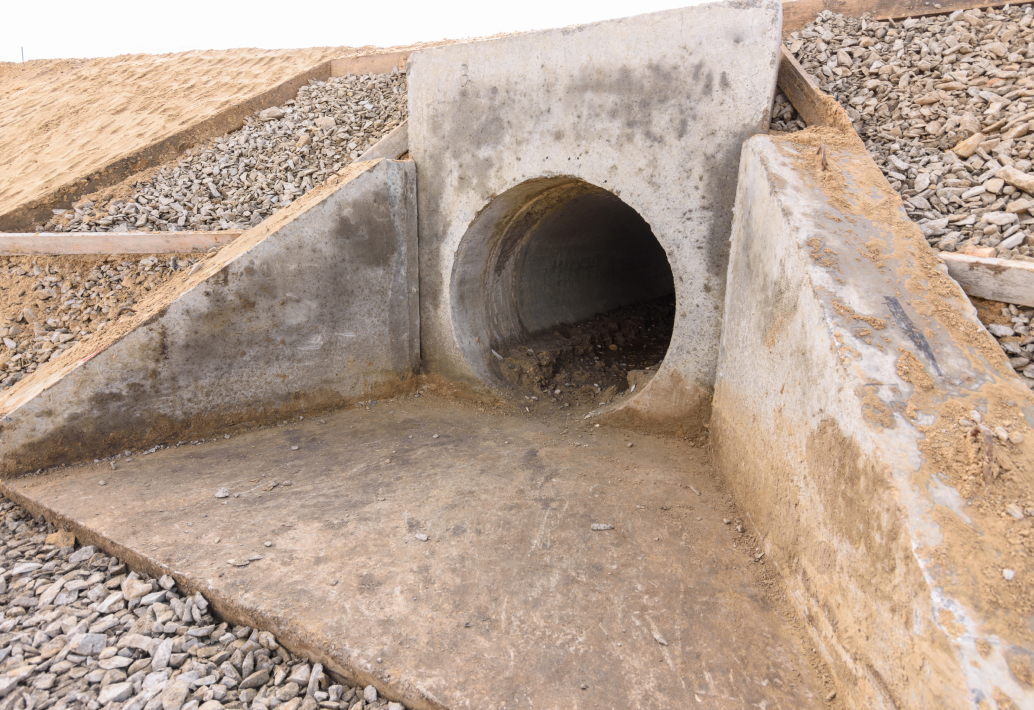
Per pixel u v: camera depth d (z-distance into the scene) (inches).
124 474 175.3
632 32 178.9
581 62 189.3
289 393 217.3
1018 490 87.0
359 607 119.7
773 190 139.7
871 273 120.2
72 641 114.6
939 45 194.5
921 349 106.7
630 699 99.1
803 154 153.4
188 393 195.5
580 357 292.5
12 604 126.3
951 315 114.1
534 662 106.7
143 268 246.5
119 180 296.0
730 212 173.5
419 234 241.1
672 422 195.6
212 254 239.8
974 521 83.4
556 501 160.6
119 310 209.5
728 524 147.4
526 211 245.9
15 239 255.1
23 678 107.1
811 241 124.9
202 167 299.0
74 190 284.8
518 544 141.7
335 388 228.4
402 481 172.9
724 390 168.7
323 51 406.6
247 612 119.2
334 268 219.0
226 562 132.6
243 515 152.8
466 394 240.8
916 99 182.9
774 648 109.0
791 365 123.4
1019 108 165.3
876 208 138.3
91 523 147.9
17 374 215.9
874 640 88.0
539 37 195.2
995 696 69.7
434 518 152.6
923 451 90.8
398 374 244.7
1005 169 151.5
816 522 108.9
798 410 118.3
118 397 183.5
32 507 159.9
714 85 169.8
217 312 196.2
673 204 182.2
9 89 503.5
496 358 255.6
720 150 172.1
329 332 222.5
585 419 216.5
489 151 214.1
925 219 151.7
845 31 215.0
